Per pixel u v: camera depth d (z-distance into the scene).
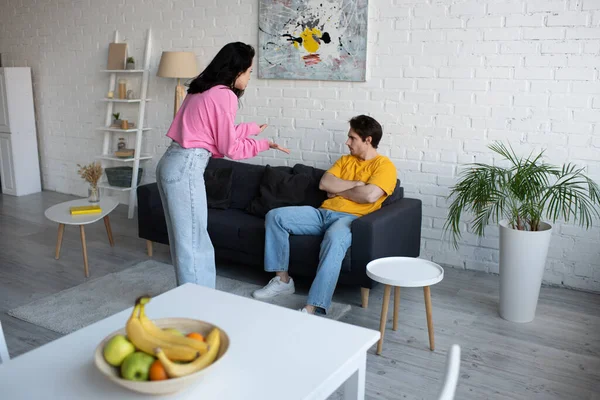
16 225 4.95
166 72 4.72
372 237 3.12
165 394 1.17
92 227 4.93
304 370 1.28
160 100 5.26
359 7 3.96
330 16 4.07
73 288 3.53
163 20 5.07
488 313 3.24
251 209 3.91
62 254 4.19
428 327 2.78
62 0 5.73
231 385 1.22
